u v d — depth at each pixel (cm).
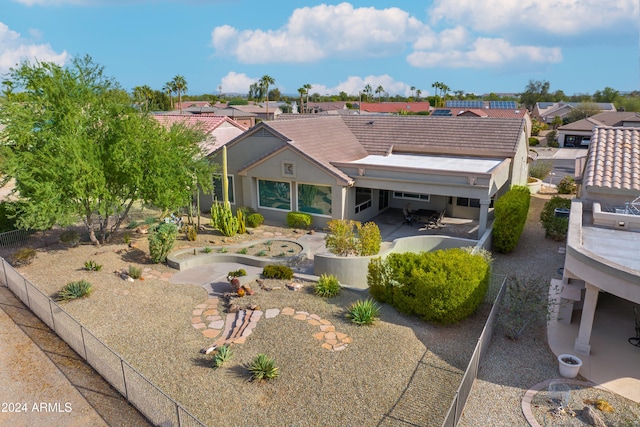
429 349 1305
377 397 1091
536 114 12056
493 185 2250
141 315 1519
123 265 1962
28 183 1792
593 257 1175
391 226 2645
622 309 1569
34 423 1050
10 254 2102
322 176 2470
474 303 1455
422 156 2823
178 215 2595
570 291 1375
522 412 1052
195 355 1280
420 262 1509
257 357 1218
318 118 3145
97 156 1980
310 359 1238
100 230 2339
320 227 2575
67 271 1877
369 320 1429
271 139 2644
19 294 1686
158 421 1037
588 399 1098
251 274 1867
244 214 2684
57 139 1877
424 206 2939
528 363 1253
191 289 1739
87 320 1477
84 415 1078
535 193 3581
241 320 1475
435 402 1078
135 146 1977
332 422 1011
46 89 1973
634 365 1239
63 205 1873
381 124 3181
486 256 1723
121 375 1139
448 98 14750
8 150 1862
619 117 7431
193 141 2300
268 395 1102
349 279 1802
